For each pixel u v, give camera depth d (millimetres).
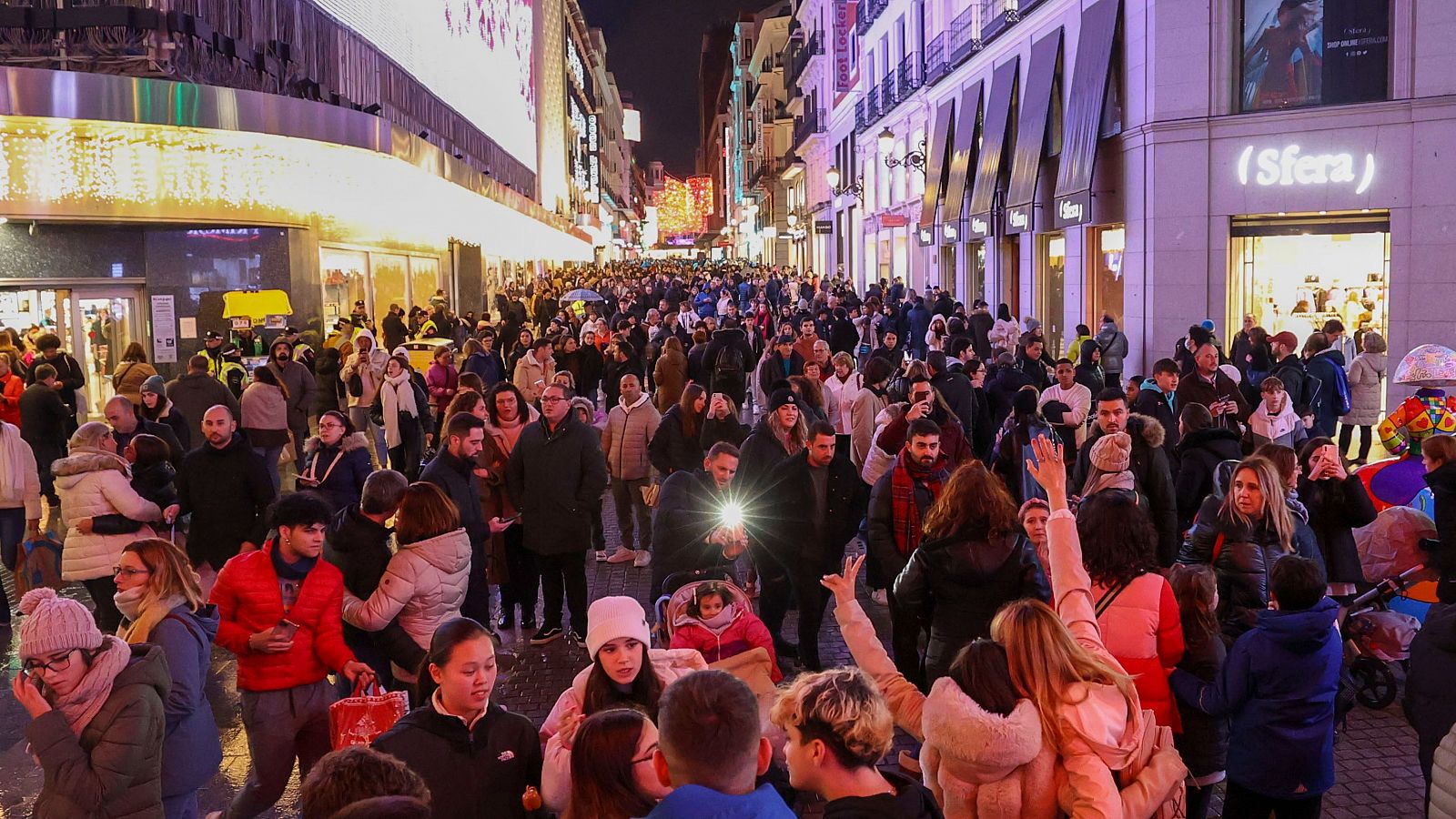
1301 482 6859
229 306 17625
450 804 3615
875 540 6309
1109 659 3682
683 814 2643
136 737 3838
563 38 84938
